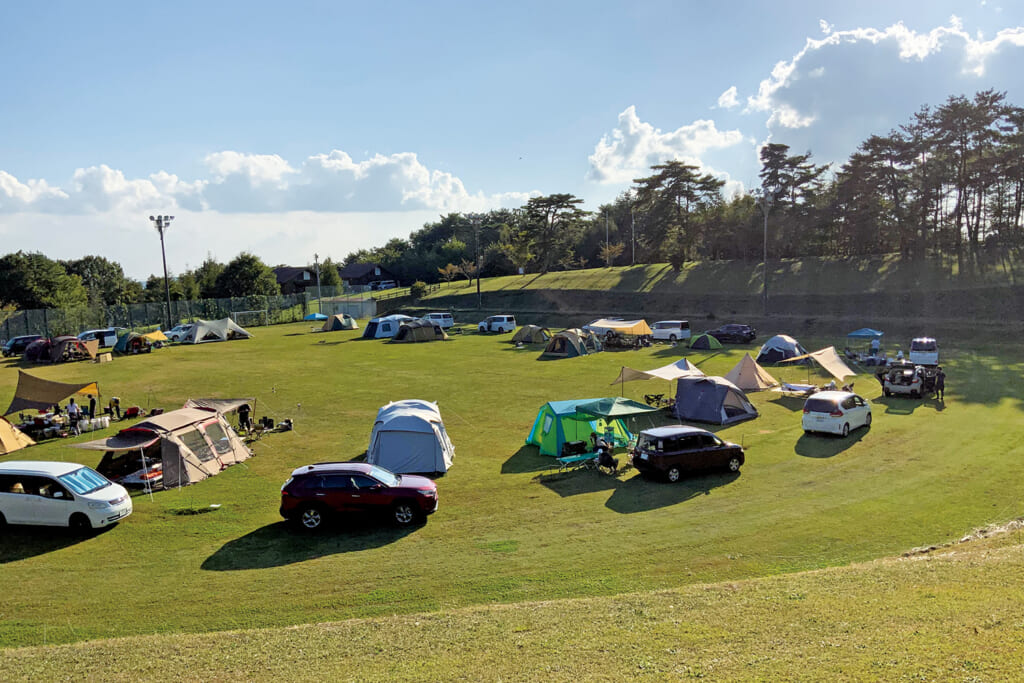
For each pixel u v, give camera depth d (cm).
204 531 1480
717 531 1403
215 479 1884
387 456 1877
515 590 1145
